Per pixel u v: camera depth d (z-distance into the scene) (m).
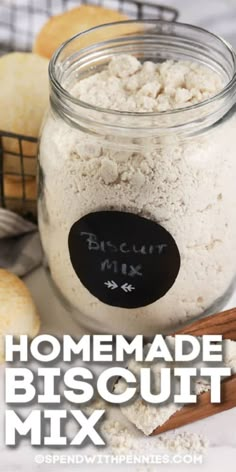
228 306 0.48
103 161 0.39
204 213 0.40
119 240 0.41
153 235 0.40
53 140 0.41
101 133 0.39
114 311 0.44
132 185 0.39
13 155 0.50
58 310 0.49
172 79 0.42
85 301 0.44
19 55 0.50
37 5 0.63
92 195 0.40
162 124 0.38
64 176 0.41
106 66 0.44
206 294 0.44
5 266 0.50
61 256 0.44
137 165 0.39
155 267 0.41
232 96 0.39
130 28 0.44
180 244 0.41
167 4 0.64
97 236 0.41
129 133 0.39
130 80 0.42
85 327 0.47
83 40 0.43
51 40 0.54
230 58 0.41
